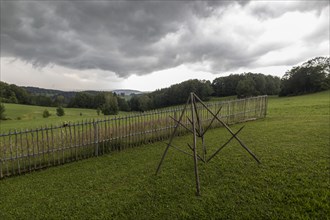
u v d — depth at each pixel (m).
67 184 6.36
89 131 9.02
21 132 7.53
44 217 4.72
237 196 4.85
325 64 56.22
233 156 7.39
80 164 8.15
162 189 5.52
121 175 6.71
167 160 7.70
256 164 6.51
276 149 7.72
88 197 5.46
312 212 4.03
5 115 44.56
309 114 15.88
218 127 13.07
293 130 10.37
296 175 5.50
